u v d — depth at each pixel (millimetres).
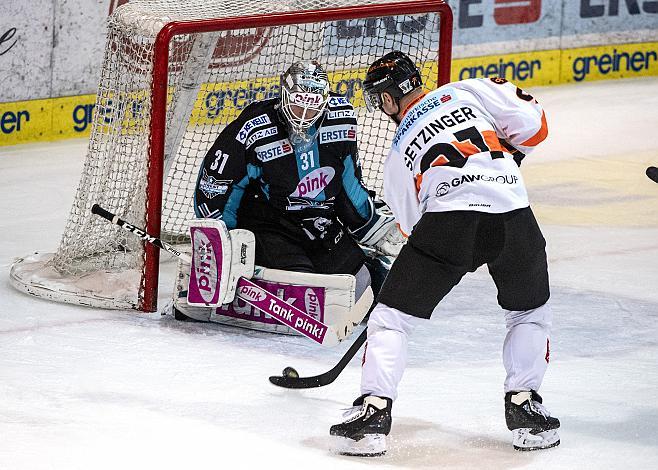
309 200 13570
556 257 17016
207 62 16359
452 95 9953
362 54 17109
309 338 12594
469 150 9656
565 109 29578
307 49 17172
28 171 22141
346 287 12875
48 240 17562
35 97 24469
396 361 9555
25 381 11367
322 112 12961
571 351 12828
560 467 9539
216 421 10430
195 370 11906
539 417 9727
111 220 13695
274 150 13273
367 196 13984
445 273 9625
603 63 34062
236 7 15305
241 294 13008
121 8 14977
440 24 15844
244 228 13789
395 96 10500
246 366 12102
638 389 11555
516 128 9945
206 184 13367
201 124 16922
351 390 11414
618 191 21562
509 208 9578
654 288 15477
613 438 10195
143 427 10203
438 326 13742
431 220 9570
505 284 9836
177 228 16953
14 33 23797
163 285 15344
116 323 13500
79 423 10258
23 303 14219
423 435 10227
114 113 14750
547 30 32594
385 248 15039
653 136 26594
